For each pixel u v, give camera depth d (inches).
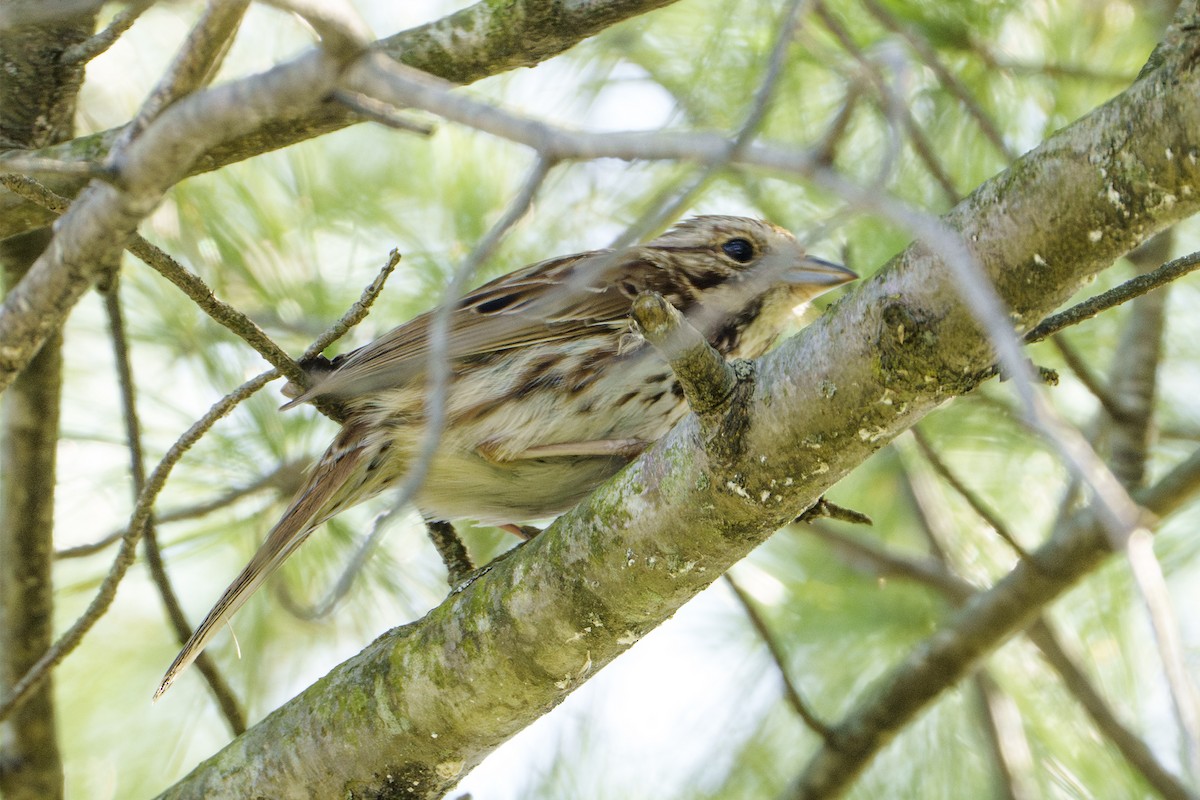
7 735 334.3
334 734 265.4
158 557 306.0
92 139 297.9
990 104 382.9
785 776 422.3
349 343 395.9
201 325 390.3
